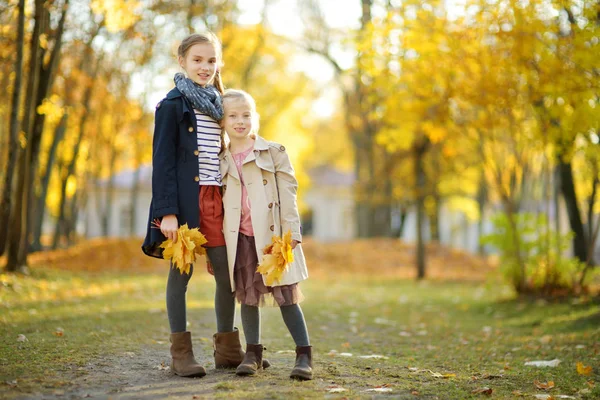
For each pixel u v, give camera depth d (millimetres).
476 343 6504
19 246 11258
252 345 4219
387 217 28656
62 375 3924
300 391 3611
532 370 4844
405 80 10859
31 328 5793
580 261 12219
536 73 8961
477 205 33594
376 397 3631
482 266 22062
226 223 4090
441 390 3936
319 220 46812
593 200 10273
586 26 7777
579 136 10109
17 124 10273
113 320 6691
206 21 18672
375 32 10352
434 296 12336
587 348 5895
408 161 21688
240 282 4105
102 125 20781
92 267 15922
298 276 4129
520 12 8500
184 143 4055
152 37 16438
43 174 18156
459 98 10250
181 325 4117
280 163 4250
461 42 9375
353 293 12891
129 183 40719
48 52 11156
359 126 24000
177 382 3832
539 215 10453
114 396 3445
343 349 5895
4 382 3654
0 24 10469
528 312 9047
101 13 12477
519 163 10352
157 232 4008
